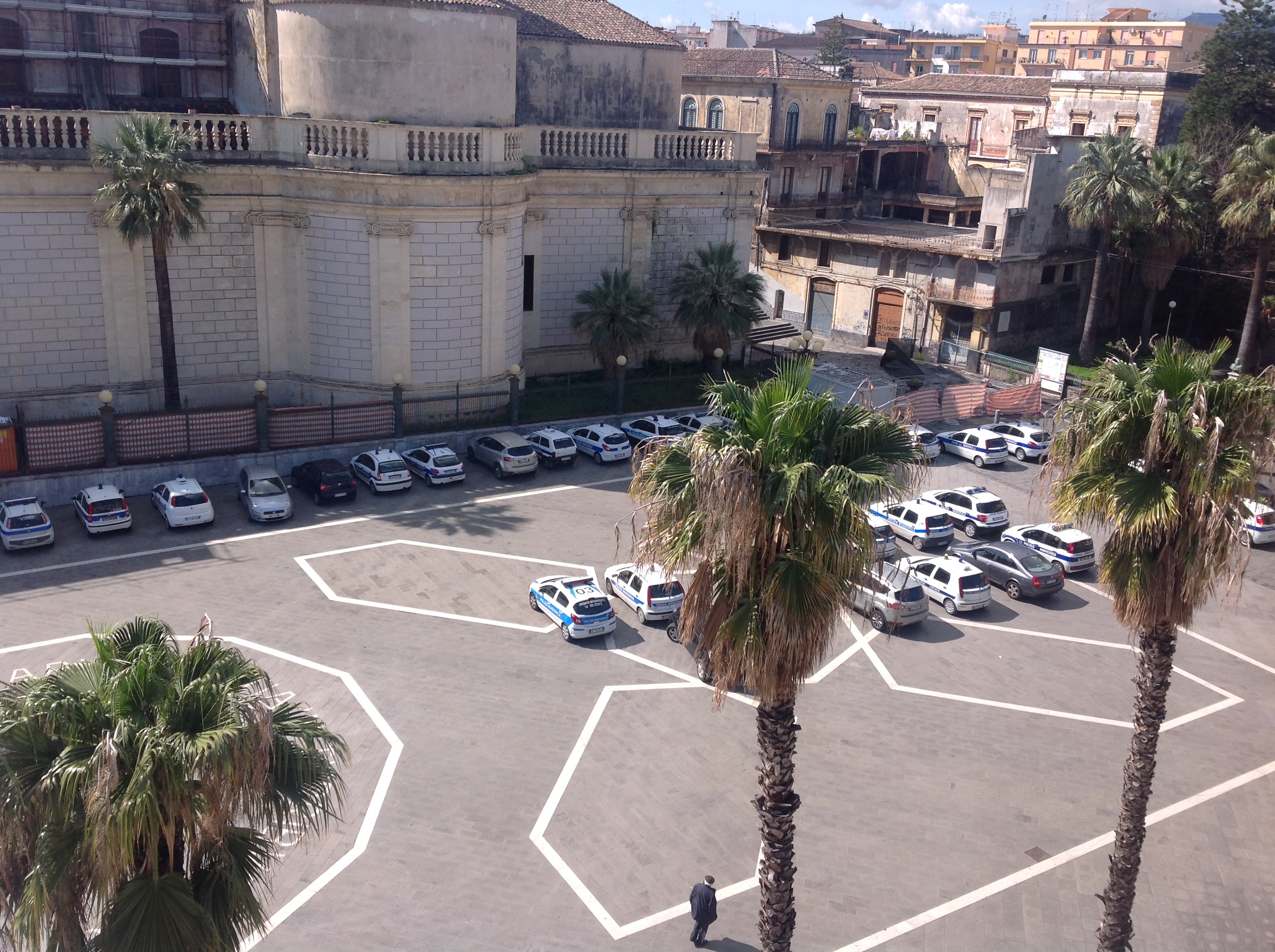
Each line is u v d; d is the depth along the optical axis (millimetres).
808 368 16422
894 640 32438
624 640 31641
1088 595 36094
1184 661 32094
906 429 16516
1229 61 64250
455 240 43312
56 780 12695
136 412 40719
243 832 14117
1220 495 17859
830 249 64375
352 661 29766
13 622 30734
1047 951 21062
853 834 24016
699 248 53312
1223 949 21453
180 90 49156
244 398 45656
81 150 39750
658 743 26906
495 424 46344
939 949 21000
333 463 40625
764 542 15484
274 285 44719
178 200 38188
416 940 20578
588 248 51250
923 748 27203
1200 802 25719
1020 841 24047
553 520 39594
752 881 22531
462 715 27594
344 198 42281
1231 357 64812
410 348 44000
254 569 34719
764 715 16719
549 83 52125
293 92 43250
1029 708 29156
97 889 13055
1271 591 36719
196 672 13969
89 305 41656
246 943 20250
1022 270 58625
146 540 36250
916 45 146875
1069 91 74938
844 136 72000
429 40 42031
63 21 46344
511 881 22203
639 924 21250
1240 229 54219
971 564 36688
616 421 47906
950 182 74875
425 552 36531
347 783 24875
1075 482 19422
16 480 37562
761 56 68938
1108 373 19562
